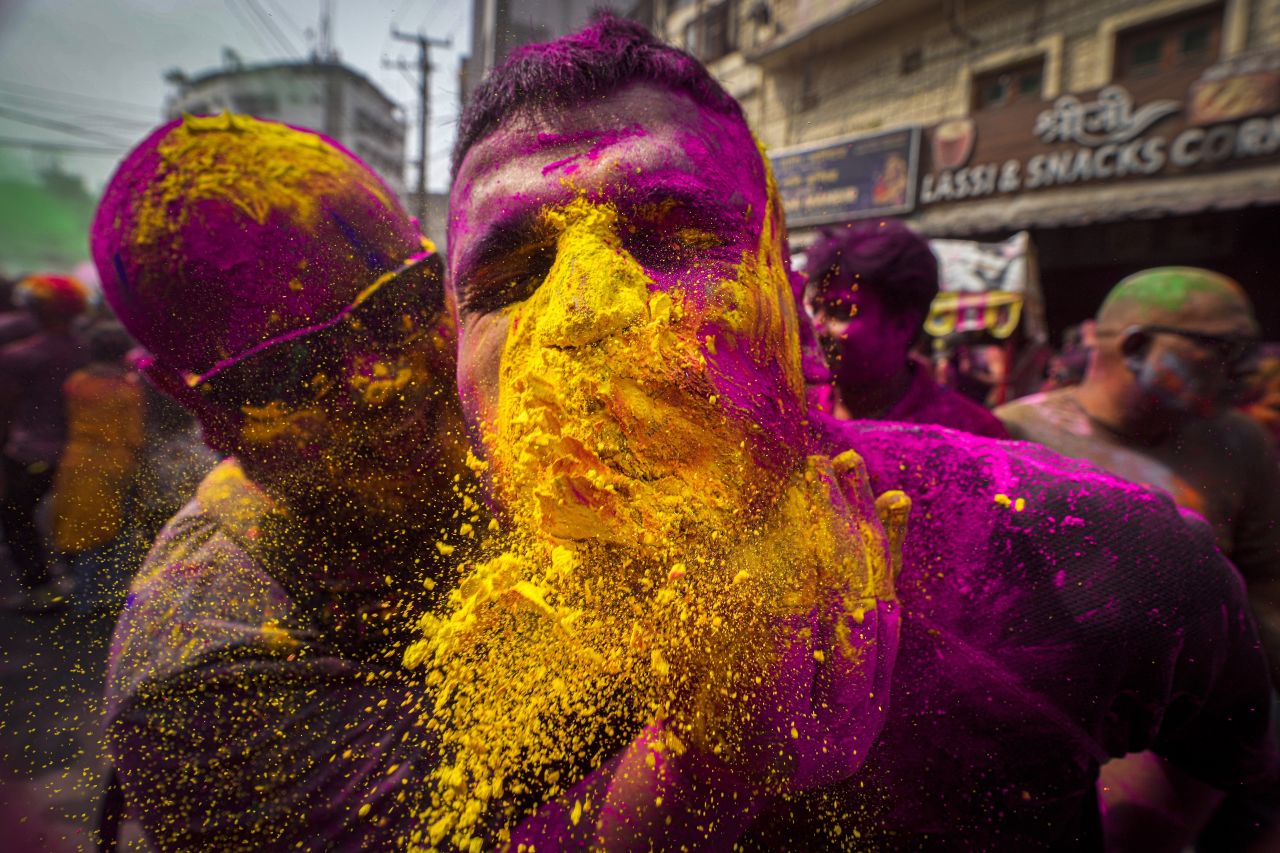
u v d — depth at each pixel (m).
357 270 0.58
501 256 0.52
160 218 0.56
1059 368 2.97
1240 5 5.58
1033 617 0.61
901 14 7.59
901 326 1.40
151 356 0.63
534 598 0.46
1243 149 5.30
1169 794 0.85
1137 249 5.97
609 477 0.44
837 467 0.52
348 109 11.88
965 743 0.61
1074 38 6.50
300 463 0.58
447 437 0.59
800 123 8.77
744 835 0.62
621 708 0.51
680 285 0.48
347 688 0.57
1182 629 0.62
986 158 6.65
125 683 0.62
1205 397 1.29
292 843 0.57
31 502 2.04
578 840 0.50
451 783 0.52
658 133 0.52
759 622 0.45
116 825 0.63
